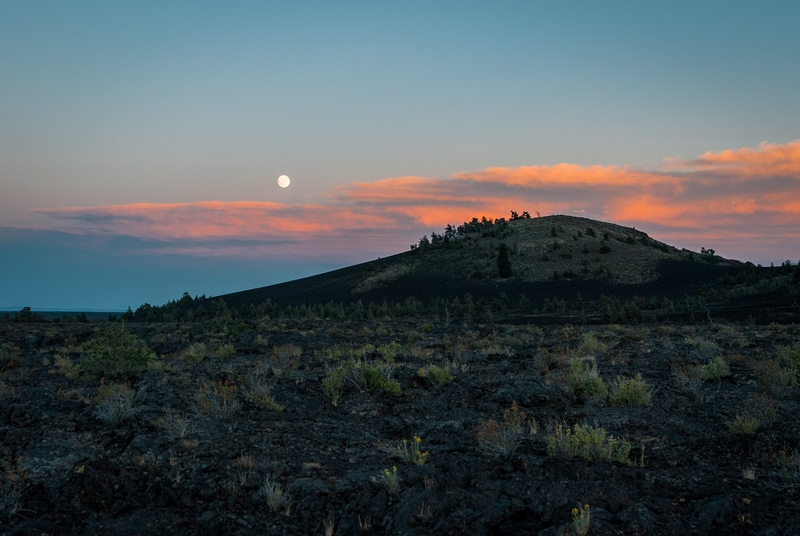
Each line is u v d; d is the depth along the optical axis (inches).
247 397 466.0
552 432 381.7
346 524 243.4
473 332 1334.9
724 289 3627.0
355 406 474.3
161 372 610.5
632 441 360.5
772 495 266.5
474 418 426.0
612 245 5462.6
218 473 291.9
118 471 290.7
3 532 232.1
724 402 431.2
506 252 5270.7
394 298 4795.8
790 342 730.8
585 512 244.1
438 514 246.8
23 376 582.6
